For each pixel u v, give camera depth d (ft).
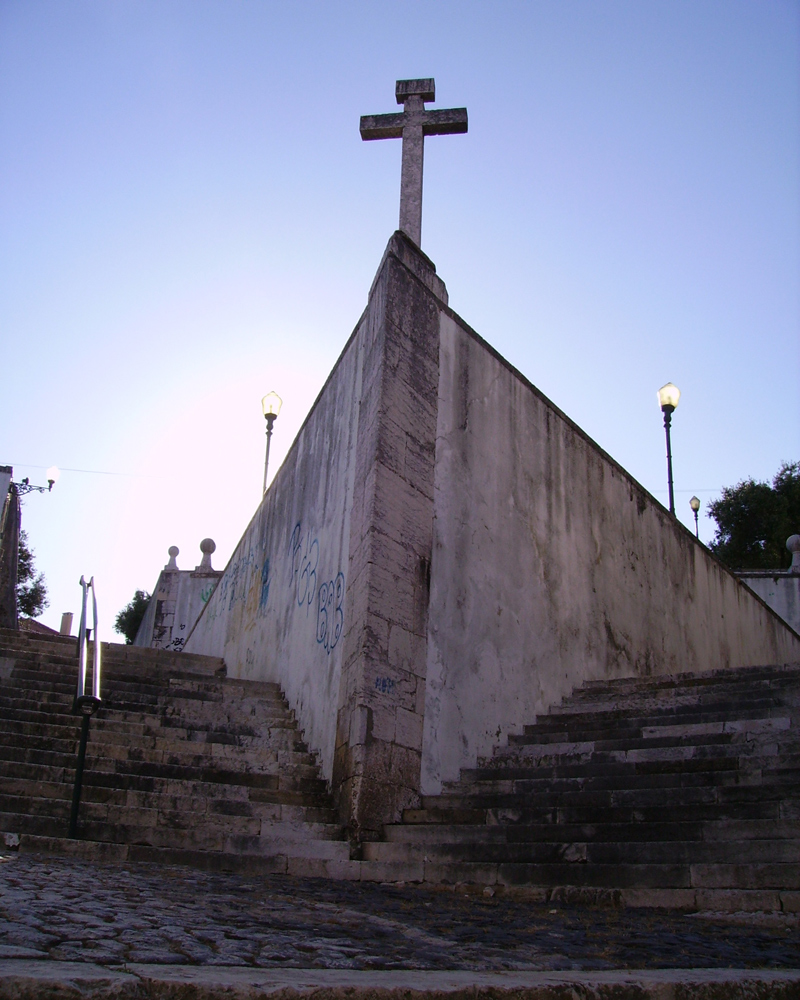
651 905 14.34
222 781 21.85
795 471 101.60
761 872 13.92
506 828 17.99
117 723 23.20
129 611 112.37
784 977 9.20
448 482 28.58
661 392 53.06
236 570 47.21
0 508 62.75
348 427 29.81
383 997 6.84
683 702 24.97
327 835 20.45
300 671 29.84
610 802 18.38
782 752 18.95
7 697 24.38
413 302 29.04
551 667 31.22
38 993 5.92
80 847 16.24
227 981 6.63
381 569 24.76
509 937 11.26
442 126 32.42
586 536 36.35
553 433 35.91
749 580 70.90
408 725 23.84
